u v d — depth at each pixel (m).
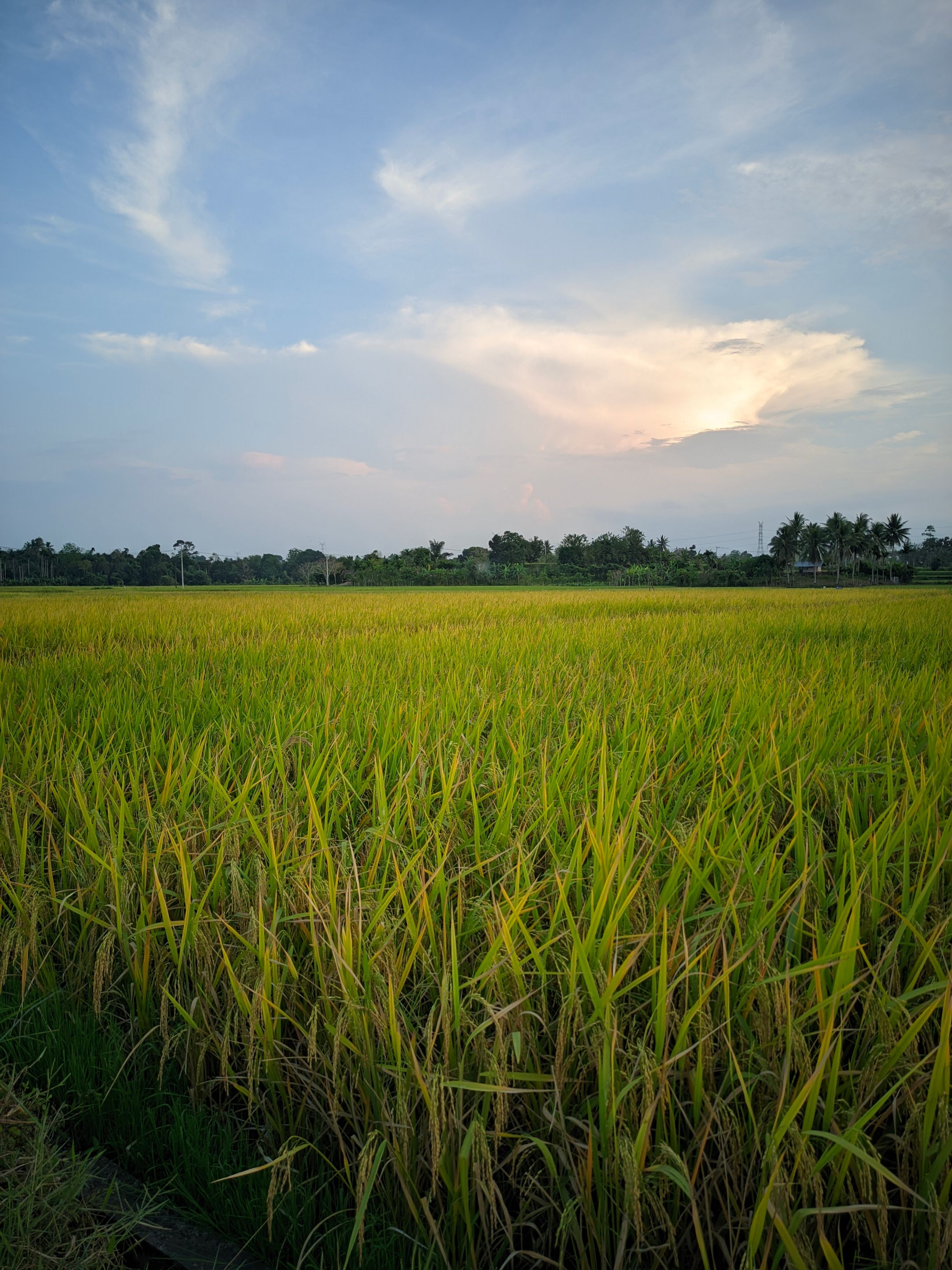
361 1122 1.78
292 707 4.74
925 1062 1.50
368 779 3.45
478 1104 1.72
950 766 3.11
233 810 2.89
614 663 7.49
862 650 8.66
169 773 3.12
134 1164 1.98
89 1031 2.24
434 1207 1.73
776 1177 1.39
